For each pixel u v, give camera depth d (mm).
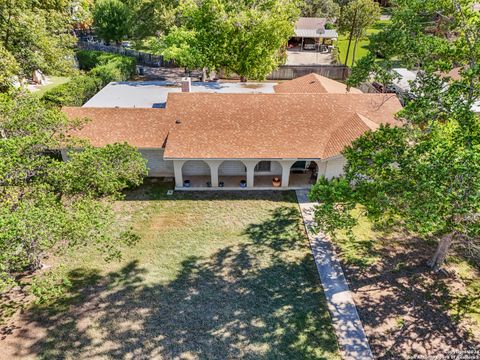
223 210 22484
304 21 65062
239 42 35750
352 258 18938
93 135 24250
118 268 17875
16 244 11953
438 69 17688
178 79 46906
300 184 25203
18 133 17359
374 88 38719
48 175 15938
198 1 39000
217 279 17406
